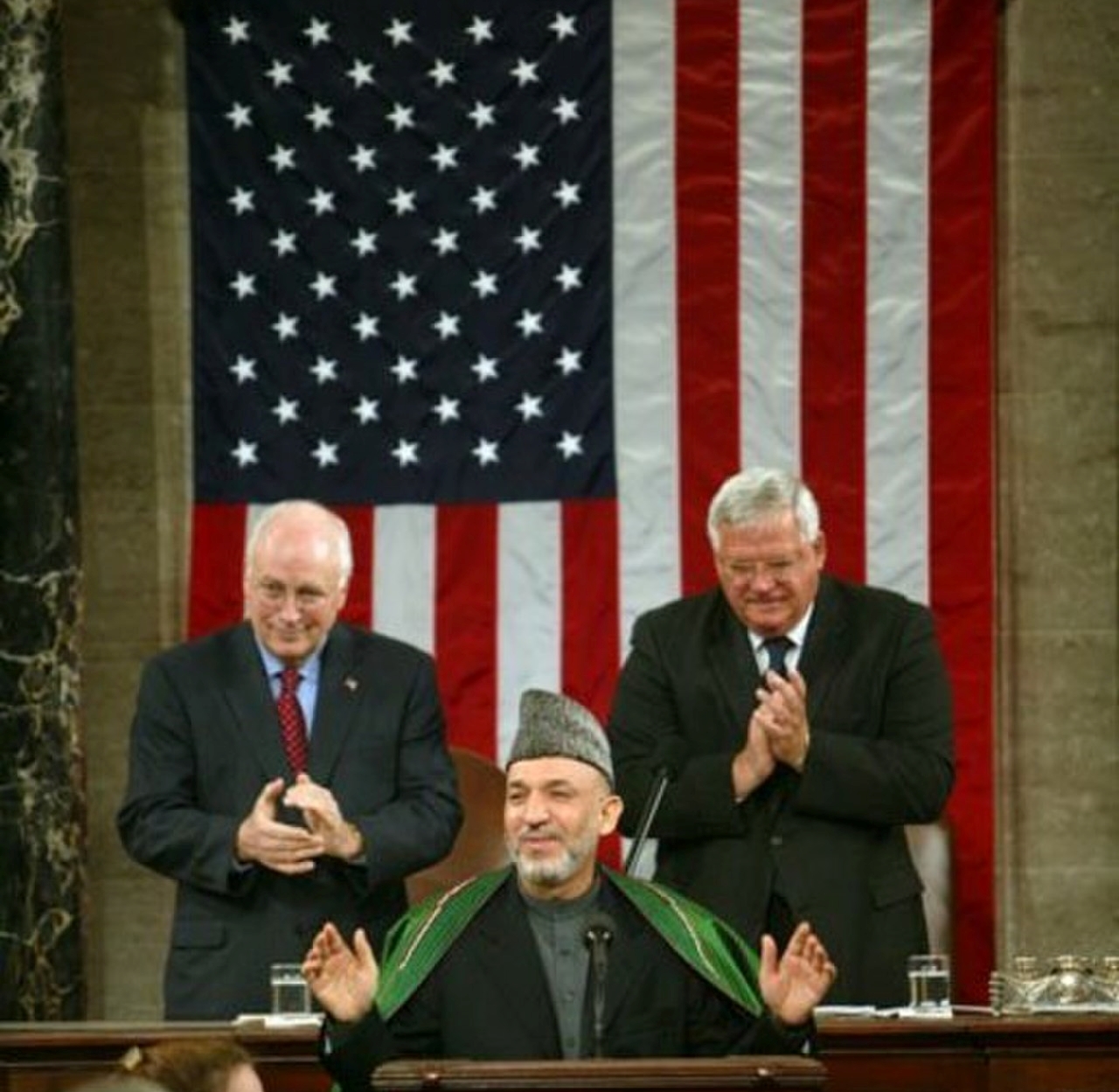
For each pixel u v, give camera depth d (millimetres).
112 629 34125
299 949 22922
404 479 33469
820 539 24047
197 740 23625
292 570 23516
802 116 33344
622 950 18438
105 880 33781
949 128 33219
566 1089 15008
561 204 33594
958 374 33125
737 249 33375
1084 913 33406
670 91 33500
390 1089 14945
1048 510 33625
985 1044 20812
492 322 33594
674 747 23406
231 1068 14953
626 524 33344
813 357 33219
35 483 31625
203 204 33719
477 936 18562
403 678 23984
